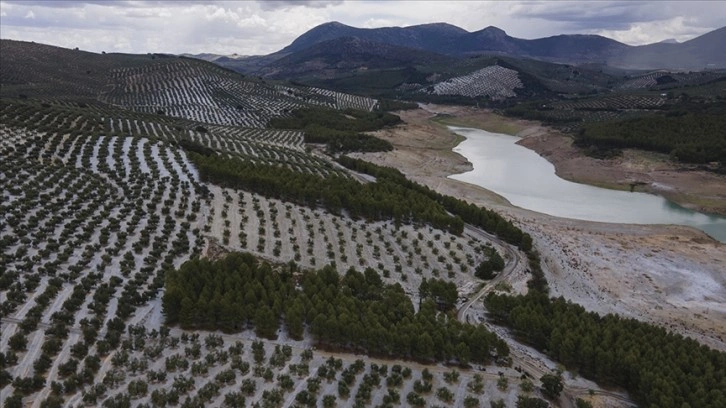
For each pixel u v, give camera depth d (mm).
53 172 112250
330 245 101312
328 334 67688
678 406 58906
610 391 66188
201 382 58500
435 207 122750
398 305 77000
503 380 63375
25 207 93812
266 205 114812
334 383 60719
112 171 118312
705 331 85562
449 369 66500
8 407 51062
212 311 68875
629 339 71188
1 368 56656
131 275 79000
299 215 112438
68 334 63750
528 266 104625
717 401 58062
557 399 62688
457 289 92688
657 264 111625
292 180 125312
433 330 70062
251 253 92750
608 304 93688
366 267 96125
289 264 89688
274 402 55938
